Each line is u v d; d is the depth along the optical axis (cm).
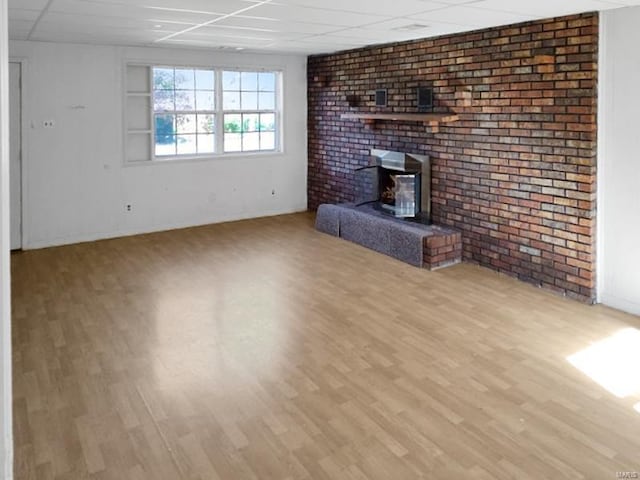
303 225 742
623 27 404
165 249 625
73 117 637
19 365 341
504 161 505
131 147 690
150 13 432
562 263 465
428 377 326
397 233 575
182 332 394
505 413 287
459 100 543
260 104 784
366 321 414
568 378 323
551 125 459
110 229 681
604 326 401
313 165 809
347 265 560
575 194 447
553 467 242
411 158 607
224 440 264
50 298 464
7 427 67
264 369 337
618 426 273
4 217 65
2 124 66
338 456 251
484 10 413
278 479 235
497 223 521
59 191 641
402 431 271
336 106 739
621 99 412
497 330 396
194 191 737
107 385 317
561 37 440
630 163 412
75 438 265
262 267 555
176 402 299
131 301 458
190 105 726
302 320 416
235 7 405
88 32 539
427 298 463
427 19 454
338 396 305
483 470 240
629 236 421
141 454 253
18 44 593
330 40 602
